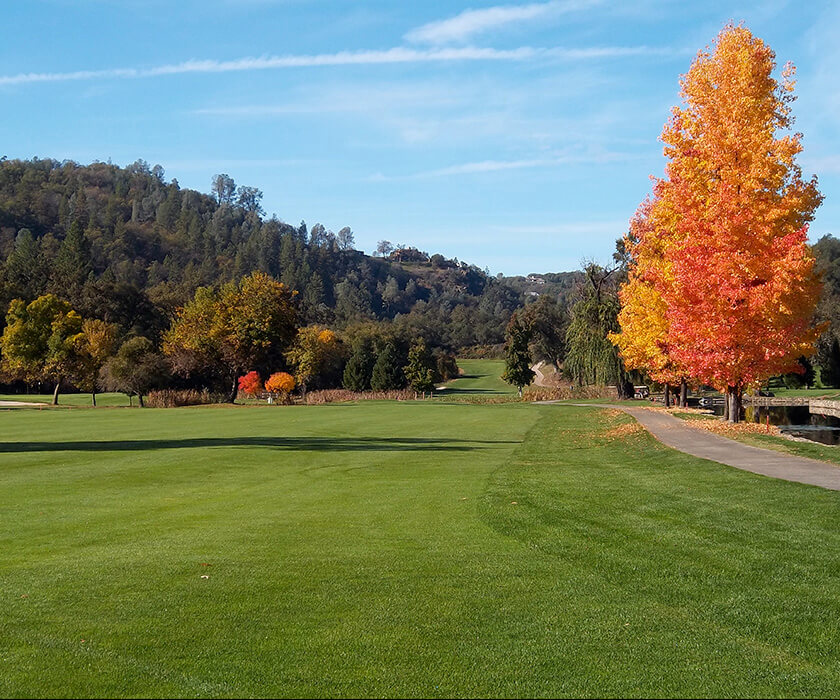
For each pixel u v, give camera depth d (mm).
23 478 16484
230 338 66812
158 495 14086
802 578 7348
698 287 22500
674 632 6055
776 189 22750
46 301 69312
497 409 45219
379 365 91188
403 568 8047
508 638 5922
